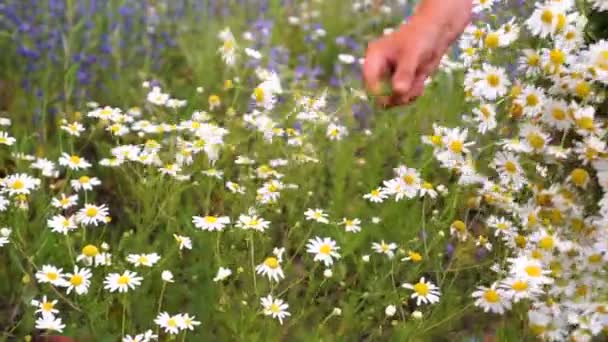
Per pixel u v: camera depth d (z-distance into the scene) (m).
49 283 1.17
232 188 1.35
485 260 1.31
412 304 1.27
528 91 1.06
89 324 1.16
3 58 1.73
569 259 1.03
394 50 0.96
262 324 1.17
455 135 1.24
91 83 1.68
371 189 1.44
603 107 1.01
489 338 1.21
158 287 1.24
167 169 1.35
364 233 1.32
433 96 1.57
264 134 1.45
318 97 1.60
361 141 1.57
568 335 1.02
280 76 1.73
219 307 1.18
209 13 1.99
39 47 1.73
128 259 1.18
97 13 1.84
